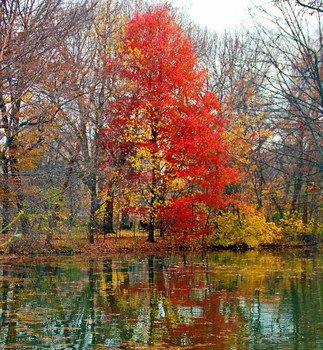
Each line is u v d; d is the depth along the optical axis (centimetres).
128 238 2820
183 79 2430
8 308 1095
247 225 2811
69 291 1316
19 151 1820
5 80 1363
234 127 1917
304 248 2966
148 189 2603
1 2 1259
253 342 852
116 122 2397
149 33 2497
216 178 2439
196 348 815
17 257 2062
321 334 905
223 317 1038
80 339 863
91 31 2053
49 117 1675
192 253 2548
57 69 1581
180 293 1312
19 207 1852
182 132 2456
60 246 2283
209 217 2820
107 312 1075
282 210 3164
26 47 1314
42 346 820
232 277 1616
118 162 2522
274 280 1546
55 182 1956
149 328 945
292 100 609
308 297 1256
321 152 589
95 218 2550
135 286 1416
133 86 2289
